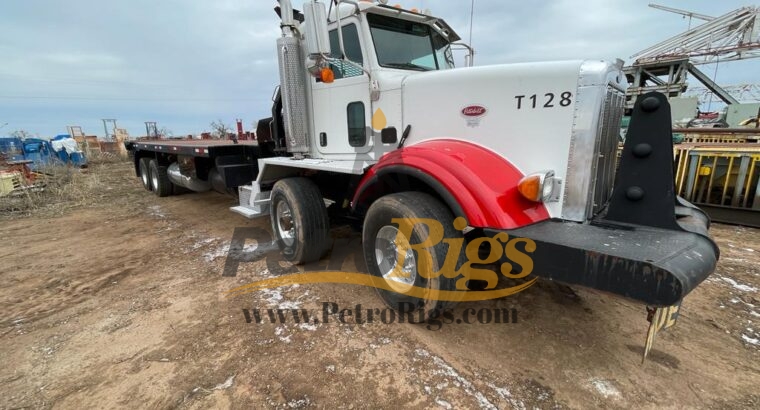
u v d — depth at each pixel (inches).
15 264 167.2
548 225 89.4
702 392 80.7
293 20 149.4
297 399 80.2
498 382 84.6
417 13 138.0
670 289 64.1
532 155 96.3
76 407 79.7
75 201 320.5
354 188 139.4
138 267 159.8
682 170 232.2
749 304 119.0
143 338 104.8
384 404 78.5
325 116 149.5
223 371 89.6
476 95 103.7
